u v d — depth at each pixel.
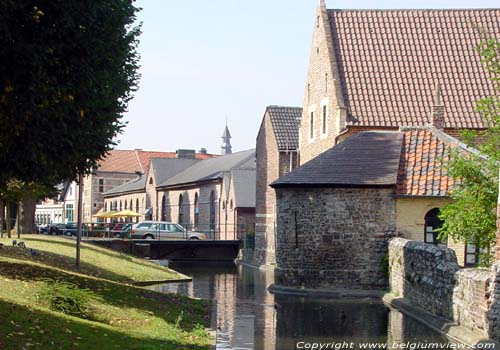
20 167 19.48
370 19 46.28
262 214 57.22
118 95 22.91
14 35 17.17
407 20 46.38
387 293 30.73
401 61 44.41
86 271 30.36
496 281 17.59
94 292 21.48
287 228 34.16
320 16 46.50
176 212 88.88
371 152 35.03
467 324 19.53
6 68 17.39
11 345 13.08
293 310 26.34
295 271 33.72
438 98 40.50
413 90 43.16
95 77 19.25
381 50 44.84
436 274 22.81
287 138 55.72
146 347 15.00
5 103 17.66
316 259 33.44
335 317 24.23
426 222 32.81
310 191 33.62
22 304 17.02
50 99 18.08
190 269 50.28
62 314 17.08
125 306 20.48
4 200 33.50
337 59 44.25
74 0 18.02
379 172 33.56
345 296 31.48
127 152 123.81
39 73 17.44
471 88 43.19
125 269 34.72
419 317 23.62
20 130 18.36
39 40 17.69
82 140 20.67
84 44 18.73
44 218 139.75
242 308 27.02
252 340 19.23
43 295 18.22
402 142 35.59
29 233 52.81
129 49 23.52
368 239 32.91
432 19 46.50
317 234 33.44
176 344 16.08
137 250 56.31
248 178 71.44
